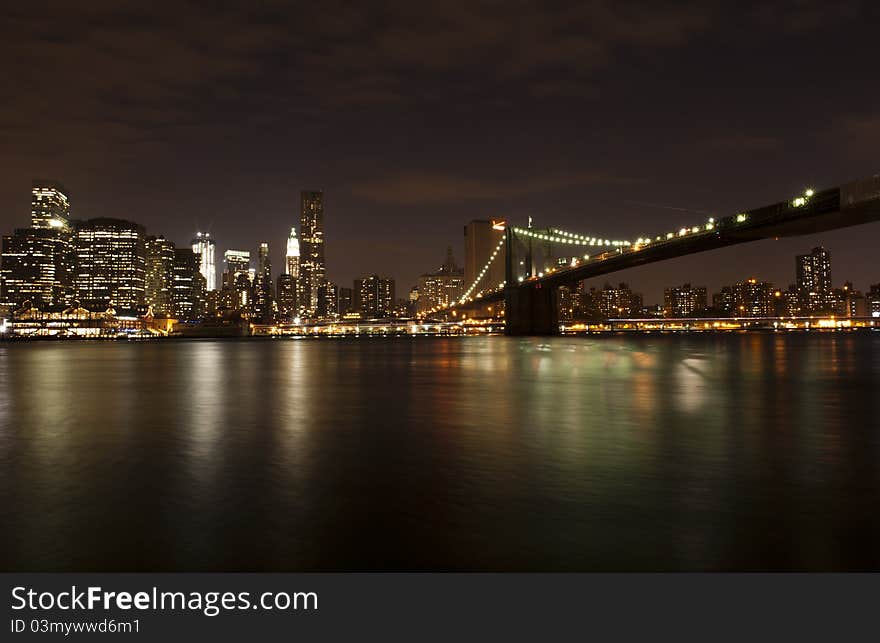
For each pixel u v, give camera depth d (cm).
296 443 1866
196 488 1326
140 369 6450
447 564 930
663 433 2027
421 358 8175
